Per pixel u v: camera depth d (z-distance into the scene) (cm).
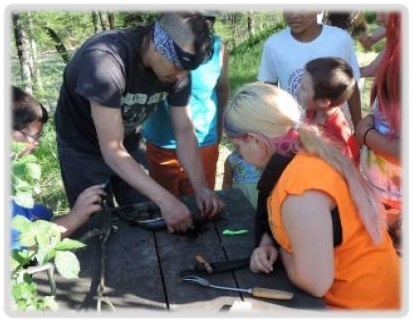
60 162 299
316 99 306
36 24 628
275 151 196
